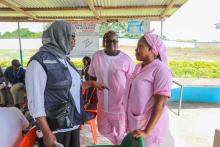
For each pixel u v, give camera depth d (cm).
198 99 653
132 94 193
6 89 473
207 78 666
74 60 674
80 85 174
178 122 468
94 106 316
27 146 150
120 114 280
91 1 398
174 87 649
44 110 149
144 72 185
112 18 632
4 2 404
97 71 277
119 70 270
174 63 755
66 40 156
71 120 162
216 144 204
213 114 527
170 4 427
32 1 420
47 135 147
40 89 147
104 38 273
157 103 178
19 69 509
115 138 289
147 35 185
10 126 147
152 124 172
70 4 451
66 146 166
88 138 369
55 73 150
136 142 151
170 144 337
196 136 396
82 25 644
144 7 479
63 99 157
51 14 565
